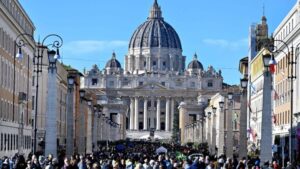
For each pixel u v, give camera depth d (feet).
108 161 174.09
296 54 286.46
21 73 319.88
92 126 367.66
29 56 342.64
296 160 242.58
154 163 164.76
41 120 386.52
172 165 169.17
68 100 238.07
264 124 187.52
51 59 201.16
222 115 314.96
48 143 202.80
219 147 312.71
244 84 228.22
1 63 263.29
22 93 314.35
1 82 265.13
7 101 280.51
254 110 442.91
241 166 164.45
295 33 285.64
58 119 425.69
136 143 598.34
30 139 355.56
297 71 288.71
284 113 324.39
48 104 202.39
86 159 181.27
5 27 268.82
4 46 268.82
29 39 334.85
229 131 269.44
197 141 634.02
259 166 169.07
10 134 288.71
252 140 396.78
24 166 154.51
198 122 636.07
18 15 305.53
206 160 184.65
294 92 295.28
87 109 354.54
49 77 201.67
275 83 357.41
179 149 414.62
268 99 187.42
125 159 197.26
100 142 471.62
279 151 319.27
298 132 266.57
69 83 238.27
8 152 282.56
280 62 338.54
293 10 320.29
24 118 332.19
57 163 161.48
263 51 389.39
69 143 236.84
